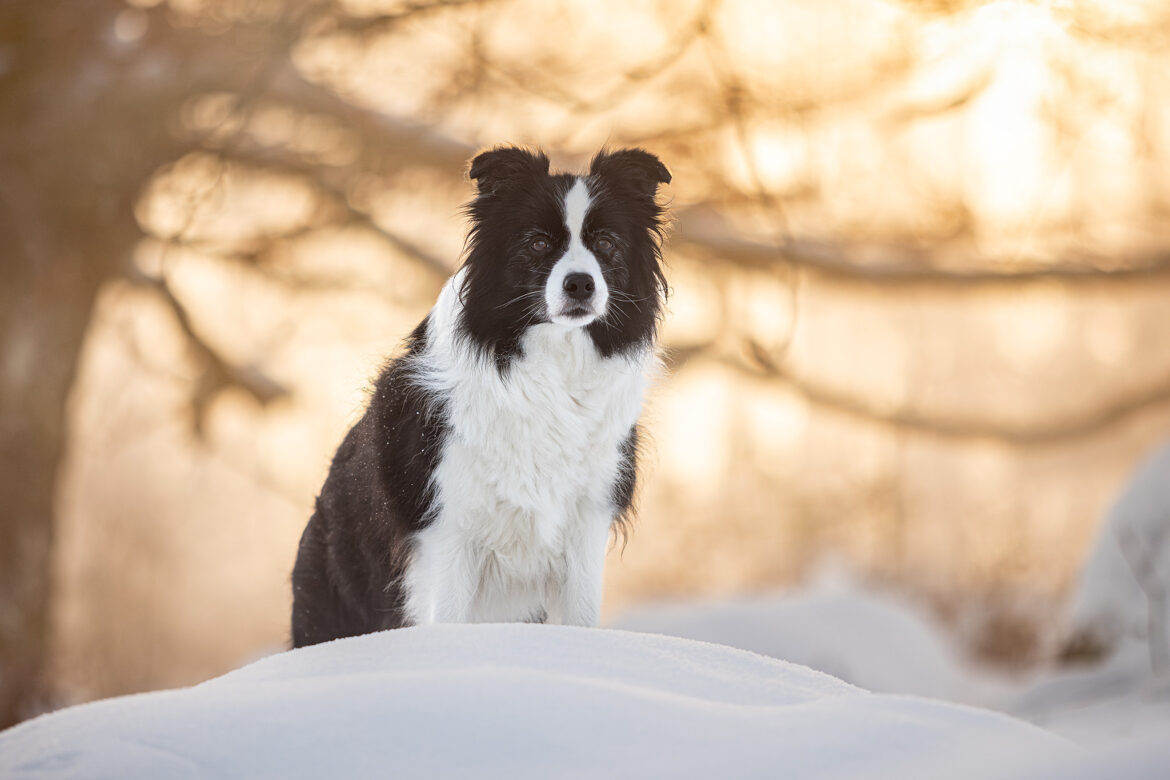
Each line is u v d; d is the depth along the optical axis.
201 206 11.93
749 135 11.80
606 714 2.63
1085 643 10.12
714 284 12.46
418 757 2.47
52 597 13.12
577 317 4.73
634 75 11.70
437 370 4.84
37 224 12.38
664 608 11.01
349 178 12.20
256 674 3.26
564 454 4.83
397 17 11.60
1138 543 10.11
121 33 12.06
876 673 10.33
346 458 5.36
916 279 12.98
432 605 4.79
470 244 5.03
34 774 2.50
